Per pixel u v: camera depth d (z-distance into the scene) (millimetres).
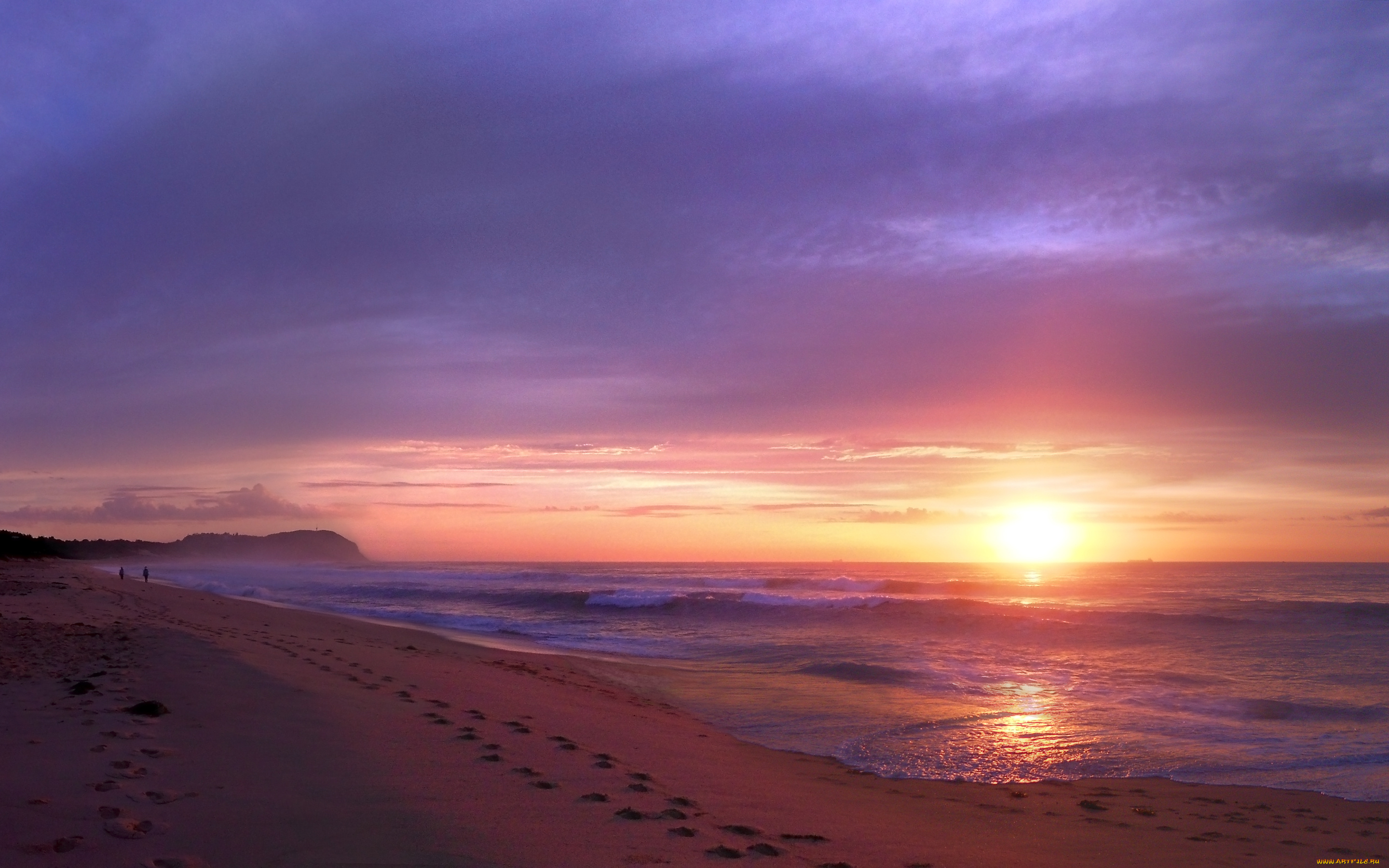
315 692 8969
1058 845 6332
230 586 53812
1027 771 9312
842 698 13633
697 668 17281
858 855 5395
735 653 19609
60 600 25594
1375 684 14586
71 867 3939
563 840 4918
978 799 7980
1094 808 7738
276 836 4617
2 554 110188
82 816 4648
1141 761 9703
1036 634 22359
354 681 10367
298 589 50094
